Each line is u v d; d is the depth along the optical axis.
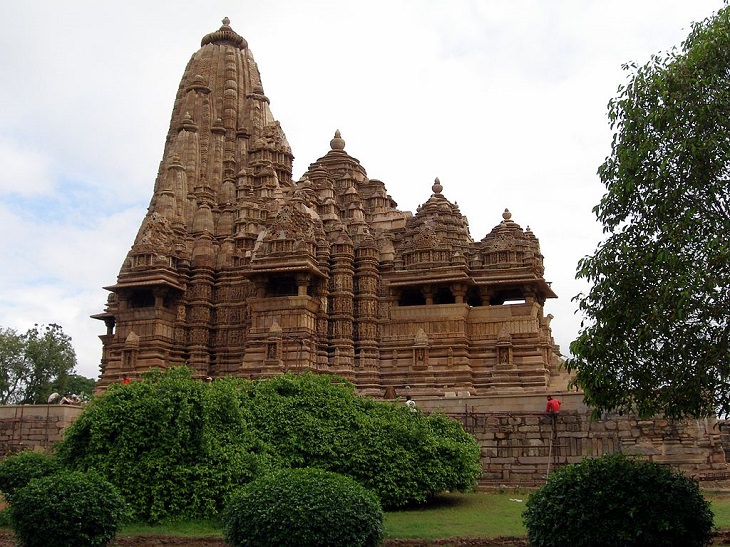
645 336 19.06
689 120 19.81
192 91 67.31
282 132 68.62
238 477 23.98
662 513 16.98
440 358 49.44
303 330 50.00
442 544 20.66
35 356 76.25
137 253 55.00
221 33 71.94
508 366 48.00
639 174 20.34
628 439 31.55
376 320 52.28
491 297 52.00
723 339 18.78
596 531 17.12
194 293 56.31
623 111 21.33
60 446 25.53
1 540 21.16
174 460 23.80
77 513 18.81
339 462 26.36
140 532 21.92
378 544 18.61
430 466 26.89
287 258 50.47
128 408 24.48
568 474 18.20
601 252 20.50
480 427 33.56
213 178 64.12
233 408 25.78
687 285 18.34
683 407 19.47
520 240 51.91
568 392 35.69
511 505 27.33
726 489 28.61
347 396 29.34
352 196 61.47
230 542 18.14
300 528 17.20
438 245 51.41
